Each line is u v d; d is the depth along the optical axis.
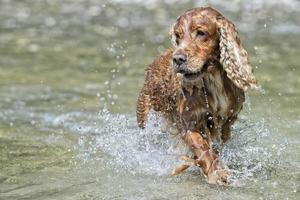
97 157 11.52
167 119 11.48
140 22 26.03
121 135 12.48
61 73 18.53
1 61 20.02
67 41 22.95
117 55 20.64
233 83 10.80
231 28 10.59
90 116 14.23
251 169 10.67
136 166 10.98
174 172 10.34
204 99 10.57
